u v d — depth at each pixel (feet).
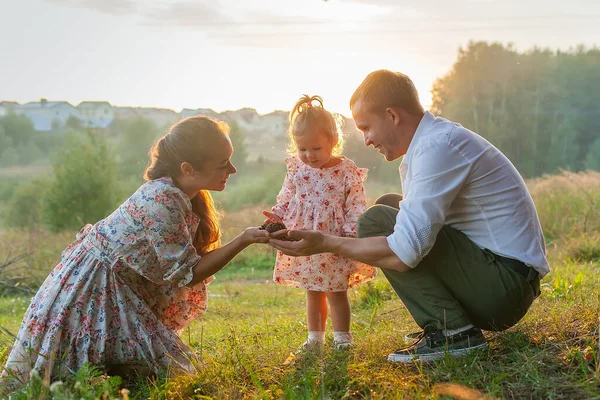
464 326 10.85
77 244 12.12
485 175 10.68
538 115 231.09
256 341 14.19
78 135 90.02
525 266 10.71
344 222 14.14
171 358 11.47
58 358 11.21
